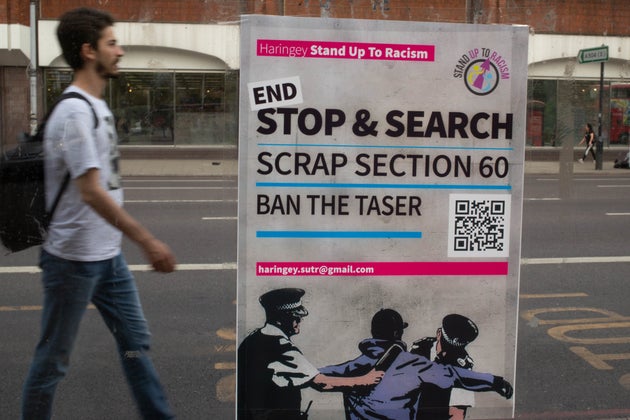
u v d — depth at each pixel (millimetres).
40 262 2756
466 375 2922
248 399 2816
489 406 2947
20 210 2680
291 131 2711
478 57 2781
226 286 6027
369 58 2719
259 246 2754
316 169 2744
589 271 6773
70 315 2721
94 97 2754
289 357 2818
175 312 5270
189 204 10445
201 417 3551
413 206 2818
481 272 2898
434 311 2885
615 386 4035
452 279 2881
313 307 2807
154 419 3027
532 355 4527
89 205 2568
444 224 2850
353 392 2855
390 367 2875
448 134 2805
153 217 9461
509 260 2910
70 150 2547
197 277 6312
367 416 2873
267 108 2691
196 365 4242
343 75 2715
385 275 2836
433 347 2895
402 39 2727
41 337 2756
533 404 3764
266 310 2785
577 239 8227
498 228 2887
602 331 5027
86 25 2686
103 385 3906
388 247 2824
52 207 2654
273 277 2775
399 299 2855
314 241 2777
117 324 2943
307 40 2682
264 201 2734
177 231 8570
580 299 5840
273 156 2717
